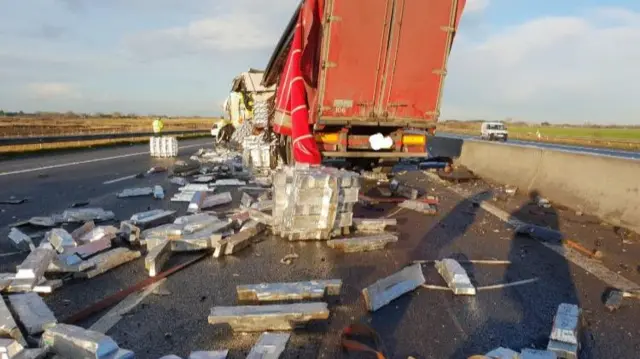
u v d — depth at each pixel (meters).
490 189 9.63
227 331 3.05
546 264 4.62
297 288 3.58
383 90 8.20
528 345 2.90
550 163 8.34
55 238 4.59
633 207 6.01
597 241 5.48
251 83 18.48
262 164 11.62
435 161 14.91
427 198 8.26
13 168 13.28
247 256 4.74
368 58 7.89
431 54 8.17
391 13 7.71
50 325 2.94
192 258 4.62
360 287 3.88
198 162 14.93
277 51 10.03
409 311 3.41
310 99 8.31
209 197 7.74
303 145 8.23
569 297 3.75
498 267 4.51
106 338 2.53
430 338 2.97
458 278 3.88
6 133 29.06
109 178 11.02
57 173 12.02
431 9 7.87
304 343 2.88
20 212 6.89
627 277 4.25
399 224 6.32
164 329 3.06
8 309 2.99
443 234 5.78
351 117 8.23
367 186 9.64
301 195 5.18
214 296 3.64
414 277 3.97
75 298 3.59
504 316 3.35
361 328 3.02
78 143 22.59
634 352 2.85
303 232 5.28
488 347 2.87
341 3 7.44
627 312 3.46
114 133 26.86
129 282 3.95
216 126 29.67
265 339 2.86
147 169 13.17
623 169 6.38
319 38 7.87
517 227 5.91
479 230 6.03
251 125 18.61
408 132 9.27
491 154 11.20
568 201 7.43
